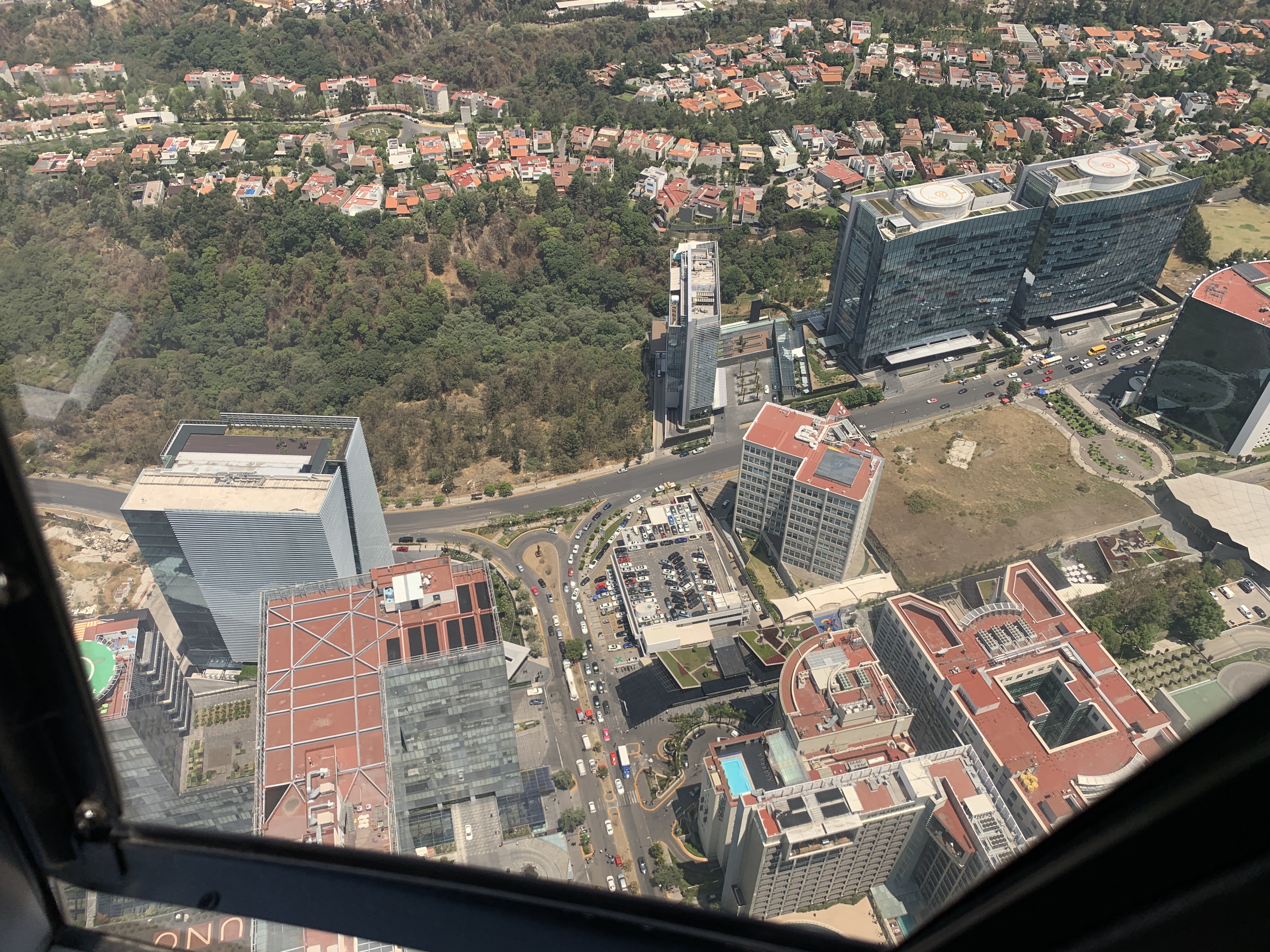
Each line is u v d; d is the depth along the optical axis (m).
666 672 198.25
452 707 144.25
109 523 166.62
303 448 179.75
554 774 175.62
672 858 162.12
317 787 126.31
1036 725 157.25
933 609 166.00
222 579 173.25
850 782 133.88
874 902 137.75
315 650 141.50
